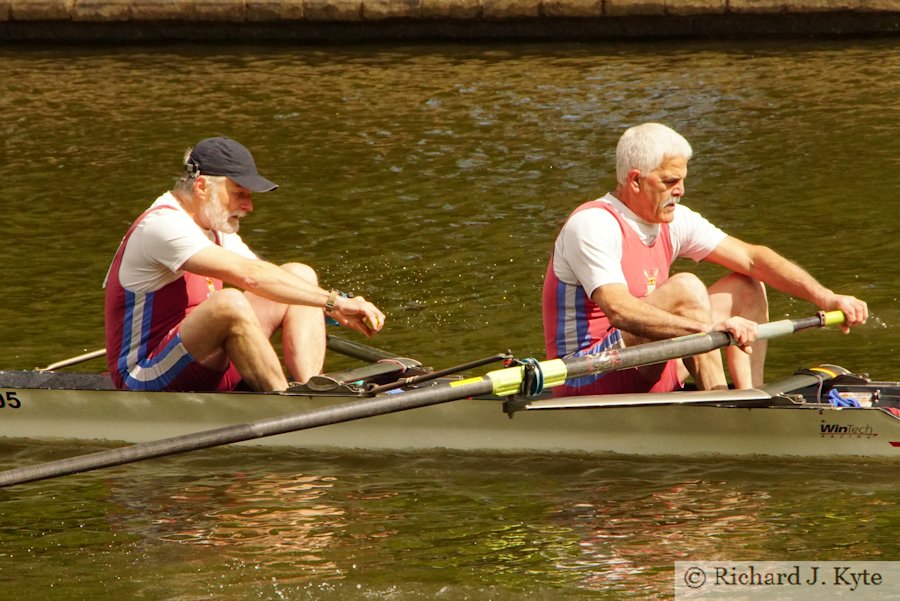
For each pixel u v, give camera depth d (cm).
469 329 2834
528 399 1969
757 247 2175
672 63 5956
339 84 5772
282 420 1834
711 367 2125
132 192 4150
